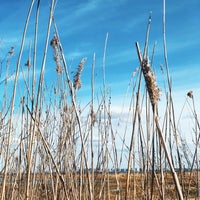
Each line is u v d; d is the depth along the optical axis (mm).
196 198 4648
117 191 4887
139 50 2266
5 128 4855
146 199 3912
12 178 4895
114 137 4906
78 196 4281
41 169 4980
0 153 4680
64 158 4629
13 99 3518
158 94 2158
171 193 4441
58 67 4559
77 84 4086
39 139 4477
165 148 2033
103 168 4965
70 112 4648
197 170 5000
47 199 4766
